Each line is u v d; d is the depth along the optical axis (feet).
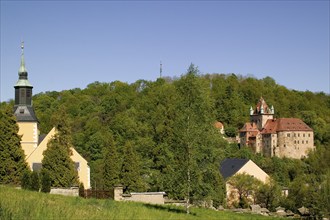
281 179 386.93
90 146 357.61
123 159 225.35
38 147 220.84
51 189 131.23
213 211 136.36
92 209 85.56
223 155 124.06
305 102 651.66
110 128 392.88
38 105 484.74
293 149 554.87
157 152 230.48
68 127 199.00
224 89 615.57
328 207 217.97
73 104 485.15
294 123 561.84
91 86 566.36
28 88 233.76
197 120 123.13
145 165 232.53
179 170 121.29
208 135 122.01
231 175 279.69
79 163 222.89
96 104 493.36
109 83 564.71
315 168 400.47
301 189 246.27
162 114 276.00
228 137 570.05
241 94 627.05
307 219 198.49
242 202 253.24
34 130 230.48
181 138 122.11
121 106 462.60
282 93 655.76
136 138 327.06
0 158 187.52
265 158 474.90
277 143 556.10
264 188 255.29
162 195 137.90
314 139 575.38
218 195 125.59
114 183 225.56
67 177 190.90
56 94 540.11
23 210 70.03
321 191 225.15
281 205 252.21
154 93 441.27
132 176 221.66
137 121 375.25
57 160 191.01
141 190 221.05
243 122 588.09
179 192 120.78
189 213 117.19
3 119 190.49
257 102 627.05
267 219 133.39
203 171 121.80
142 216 88.48
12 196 91.61
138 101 452.35
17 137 192.44
